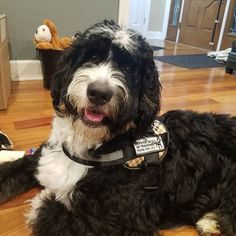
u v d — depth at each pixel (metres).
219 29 5.11
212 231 1.11
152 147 1.00
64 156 1.01
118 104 0.88
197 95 2.62
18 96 2.21
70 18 2.62
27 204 1.16
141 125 0.97
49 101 2.16
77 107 0.90
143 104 0.95
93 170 0.95
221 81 3.14
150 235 0.97
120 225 0.92
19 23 2.46
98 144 0.96
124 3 2.73
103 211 0.91
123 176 0.95
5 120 1.82
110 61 0.91
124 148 0.96
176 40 6.09
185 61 4.02
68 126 0.98
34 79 2.62
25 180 1.21
